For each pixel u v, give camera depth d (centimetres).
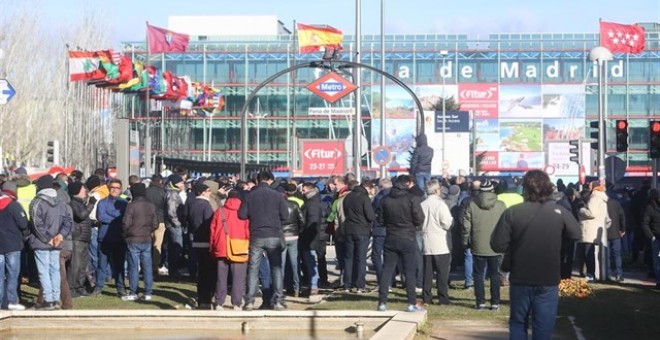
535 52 9694
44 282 1580
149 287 1780
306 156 4441
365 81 9575
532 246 948
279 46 9669
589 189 2209
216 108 7669
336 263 2598
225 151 9656
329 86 3306
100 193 2034
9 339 1390
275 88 9675
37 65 6341
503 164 9688
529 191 964
